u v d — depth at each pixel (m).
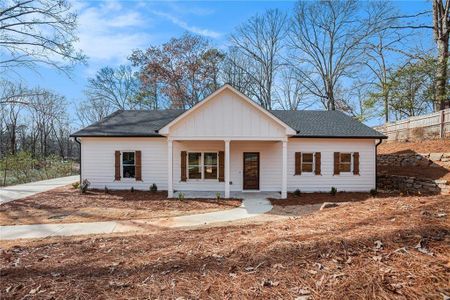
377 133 14.70
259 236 4.50
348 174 14.73
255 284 2.98
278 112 17.66
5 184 19.03
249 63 31.59
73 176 25.83
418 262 3.01
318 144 14.71
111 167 14.73
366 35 26.88
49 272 3.71
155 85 33.31
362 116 25.98
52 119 40.66
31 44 15.81
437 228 3.76
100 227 8.07
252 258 3.57
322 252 3.49
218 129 12.70
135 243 5.04
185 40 31.39
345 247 3.53
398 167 15.50
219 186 14.72
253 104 12.59
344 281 2.83
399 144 17.36
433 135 15.62
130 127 15.37
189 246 4.42
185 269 3.49
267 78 31.41
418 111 22.80
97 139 14.68
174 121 12.54
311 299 2.61
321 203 11.66
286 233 4.42
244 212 10.03
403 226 3.96
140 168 14.66
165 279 3.27
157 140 14.69
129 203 11.59
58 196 13.12
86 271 3.68
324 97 30.02
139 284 3.20
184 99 31.42
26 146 41.06
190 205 11.27
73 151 47.38
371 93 24.41
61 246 5.24
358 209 5.45
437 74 19.33
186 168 14.75
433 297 2.46
